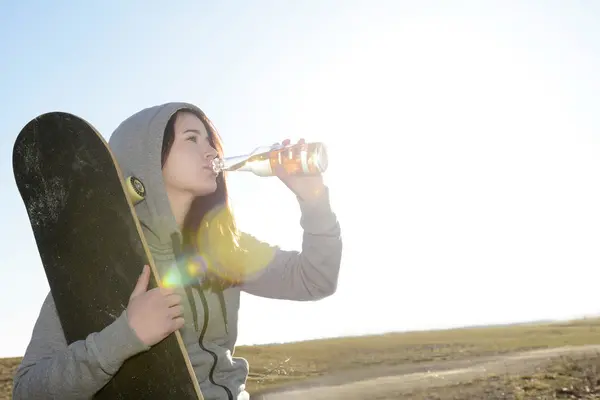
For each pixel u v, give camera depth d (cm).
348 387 1922
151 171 205
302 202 235
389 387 1752
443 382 1692
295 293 241
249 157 237
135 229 182
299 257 242
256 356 4169
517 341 5250
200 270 213
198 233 222
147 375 180
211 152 221
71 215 190
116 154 211
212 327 214
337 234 238
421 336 7281
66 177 192
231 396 203
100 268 185
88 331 185
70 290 189
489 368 2181
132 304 173
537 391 1223
